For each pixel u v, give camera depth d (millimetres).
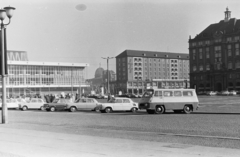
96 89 170000
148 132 15062
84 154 9492
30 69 121125
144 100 29594
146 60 175750
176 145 11016
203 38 138625
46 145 11266
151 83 156250
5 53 21141
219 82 132375
